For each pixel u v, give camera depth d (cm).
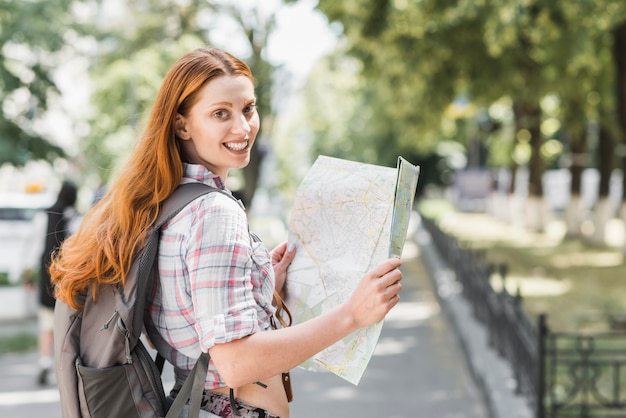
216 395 225
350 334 226
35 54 1382
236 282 210
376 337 221
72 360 218
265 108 2570
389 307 213
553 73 1903
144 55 3478
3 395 860
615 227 3531
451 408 776
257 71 2527
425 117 2147
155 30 2559
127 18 2458
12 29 1314
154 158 222
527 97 1955
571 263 2038
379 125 3588
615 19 1366
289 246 248
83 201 1975
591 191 4528
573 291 1512
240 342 206
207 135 225
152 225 217
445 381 900
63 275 221
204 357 220
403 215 223
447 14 1484
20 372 980
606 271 1850
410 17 1539
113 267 217
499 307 898
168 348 227
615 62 1814
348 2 1667
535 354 637
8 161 1353
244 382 208
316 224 247
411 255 2798
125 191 219
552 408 649
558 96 2245
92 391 215
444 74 1889
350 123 4991
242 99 227
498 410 673
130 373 216
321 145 5856
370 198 243
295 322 242
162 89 227
